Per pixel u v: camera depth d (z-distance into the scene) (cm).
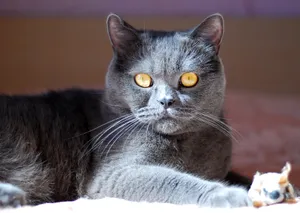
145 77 78
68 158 79
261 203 68
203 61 79
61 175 78
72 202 70
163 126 77
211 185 71
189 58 78
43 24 181
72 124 80
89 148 79
